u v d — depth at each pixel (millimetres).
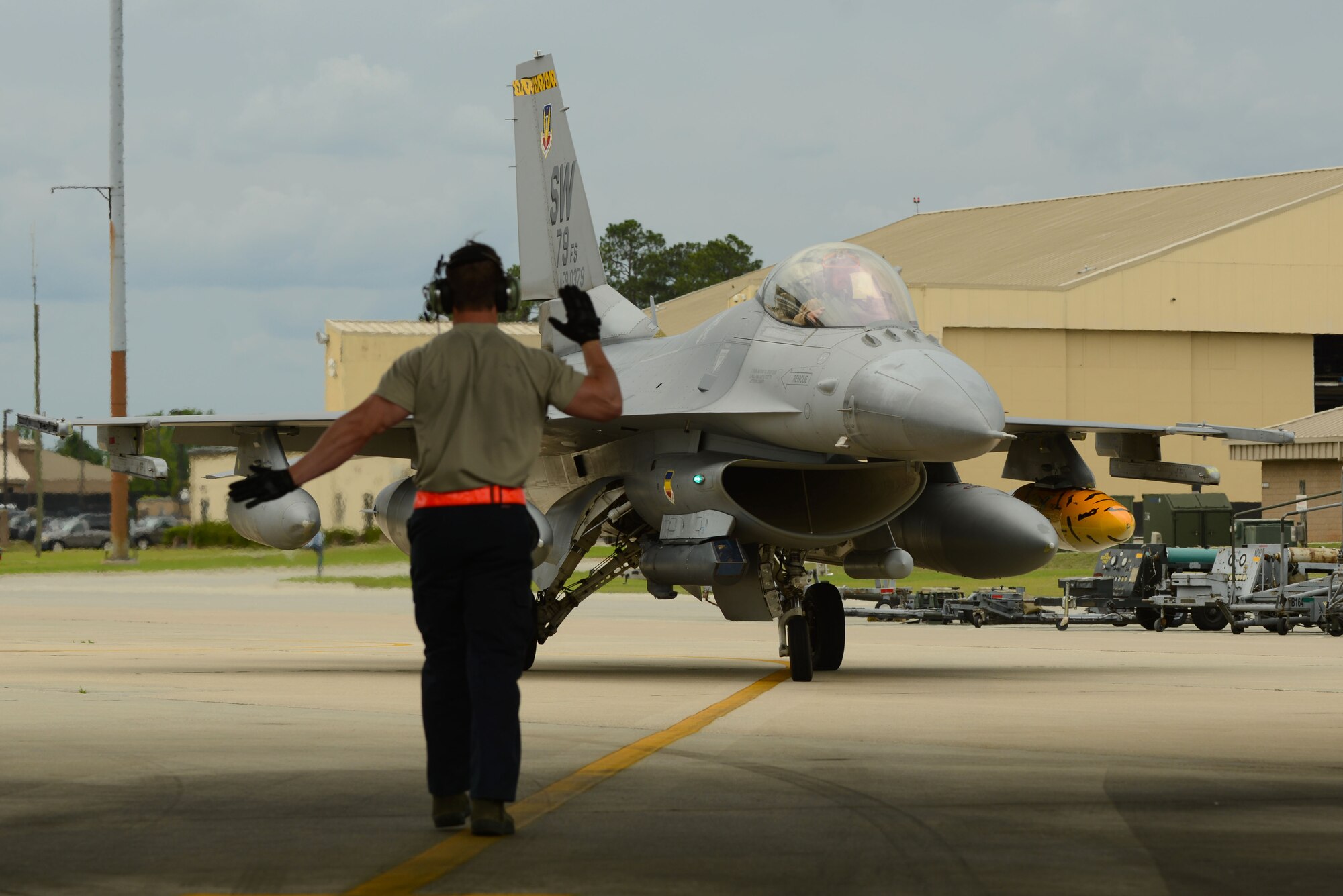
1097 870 14109
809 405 39094
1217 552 82562
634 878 13688
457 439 15766
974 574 44375
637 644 60125
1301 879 13781
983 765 21438
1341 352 198500
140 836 15711
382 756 22047
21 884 13453
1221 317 177750
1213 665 46594
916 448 37094
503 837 15648
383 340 194500
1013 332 173000
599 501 44750
